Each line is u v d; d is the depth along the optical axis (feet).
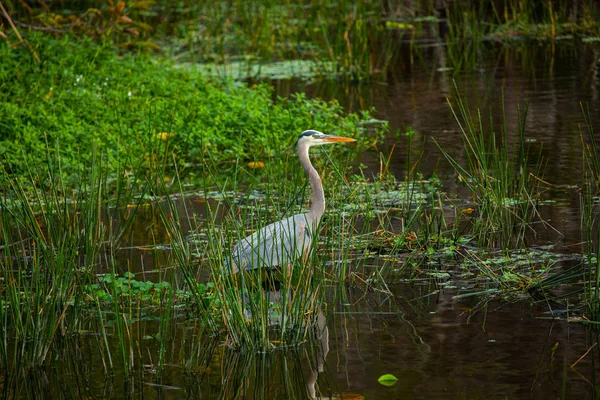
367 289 34.88
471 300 33.09
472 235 40.40
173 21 109.40
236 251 35.24
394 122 64.80
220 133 57.93
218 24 100.01
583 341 28.84
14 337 31.32
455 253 38.32
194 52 94.89
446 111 66.95
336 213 43.88
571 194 45.34
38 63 62.75
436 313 31.91
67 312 33.50
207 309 32.09
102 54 67.51
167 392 26.73
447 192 47.42
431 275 35.99
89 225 34.99
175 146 55.67
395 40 99.86
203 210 46.50
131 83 63.31
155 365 28.76
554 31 97.19
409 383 26.30
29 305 30.01
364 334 30.30
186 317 32.89
